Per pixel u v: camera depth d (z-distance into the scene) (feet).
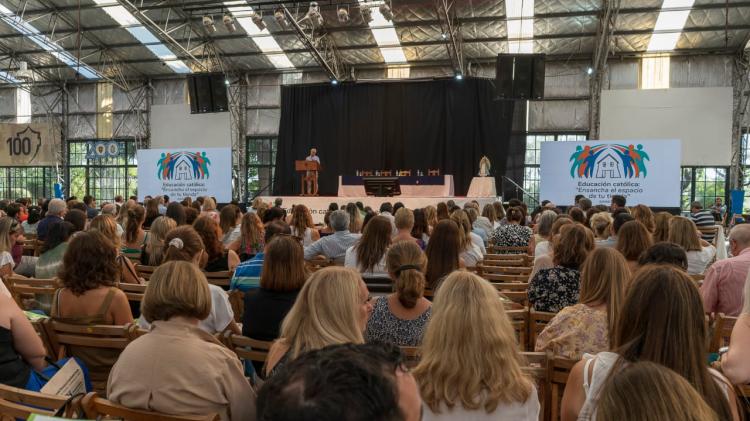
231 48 59.57
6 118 71.31
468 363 5.39
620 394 3.07
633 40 52.85
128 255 16.66
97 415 5.43
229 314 9.50
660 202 41.11
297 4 49.14
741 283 10.18
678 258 8.55
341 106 57.57
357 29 54.13
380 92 57.11
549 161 43.47
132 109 68.33
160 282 6.08
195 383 5.65
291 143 58.44
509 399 5.39
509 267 15.08
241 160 65.77
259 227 16.83
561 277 10.23
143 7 50.01
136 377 5.65
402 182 47.47
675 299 4.83
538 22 50.70
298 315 6.34
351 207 22.70
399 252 9.30
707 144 53.16
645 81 55.93
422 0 47.67
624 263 7.52
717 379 4.99
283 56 61.21
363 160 57.36
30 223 26.37
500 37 54.13
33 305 13.01
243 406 6.01
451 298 5.69
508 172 54.39
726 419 4.61
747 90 53.47
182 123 66.18
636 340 4.91
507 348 5.53
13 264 14.28
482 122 55.06
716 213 43.83
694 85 54.75
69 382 6.72
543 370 7.32
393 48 58.08
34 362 7.52
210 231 13.84
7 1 51.55
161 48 60.34
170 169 52.60
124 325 8.45
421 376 5.56
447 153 55.83
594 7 47.57
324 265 15.83
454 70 60.29
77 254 8.79
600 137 55.16
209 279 13.60
